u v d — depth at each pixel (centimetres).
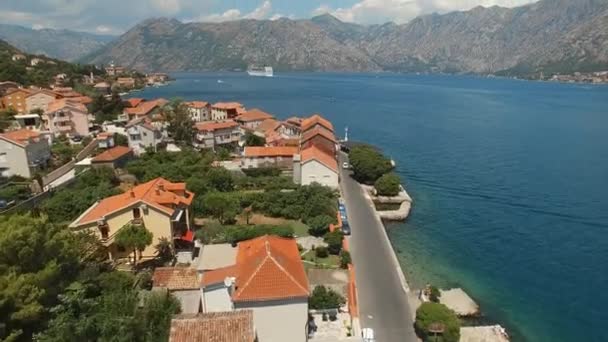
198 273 4169
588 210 8006
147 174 7906
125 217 4912
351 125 17075
